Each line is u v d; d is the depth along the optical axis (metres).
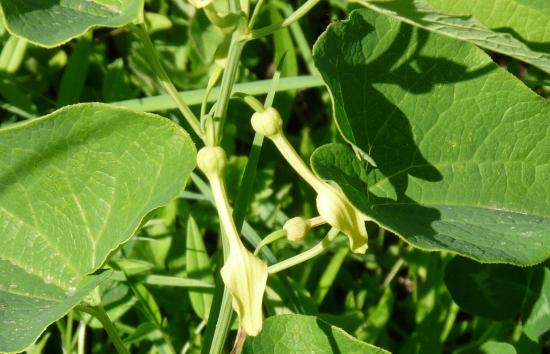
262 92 0.26
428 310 0.26
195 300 0.25
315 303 0.25
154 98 0.26
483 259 0.18
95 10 0.19
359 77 0.21
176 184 0.19
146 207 0.19
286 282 0.24
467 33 0.18
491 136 0.21
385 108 0.21
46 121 0.19
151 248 0.26
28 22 0.18
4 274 0.21
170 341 0.25
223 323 0.21
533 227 0.20
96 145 0.20
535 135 0.21
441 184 0.21
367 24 0.21
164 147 0.19
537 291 0.25
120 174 0.20
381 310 0.26
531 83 0.26
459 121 0.21
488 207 0.21
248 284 0.19
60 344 0.26
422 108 0.21
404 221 0.19
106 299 0.25
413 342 0.26
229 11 0.19
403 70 0.21
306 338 0.21
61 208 0.20
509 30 0.20
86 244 0.21
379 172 0.21
